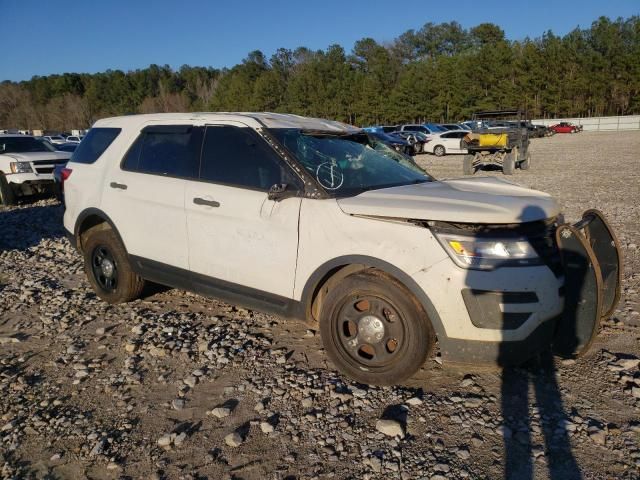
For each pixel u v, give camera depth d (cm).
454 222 315
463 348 316
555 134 5597
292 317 377
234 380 367
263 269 383
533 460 279
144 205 455
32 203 1287
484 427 307
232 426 314
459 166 2288
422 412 322
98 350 421
